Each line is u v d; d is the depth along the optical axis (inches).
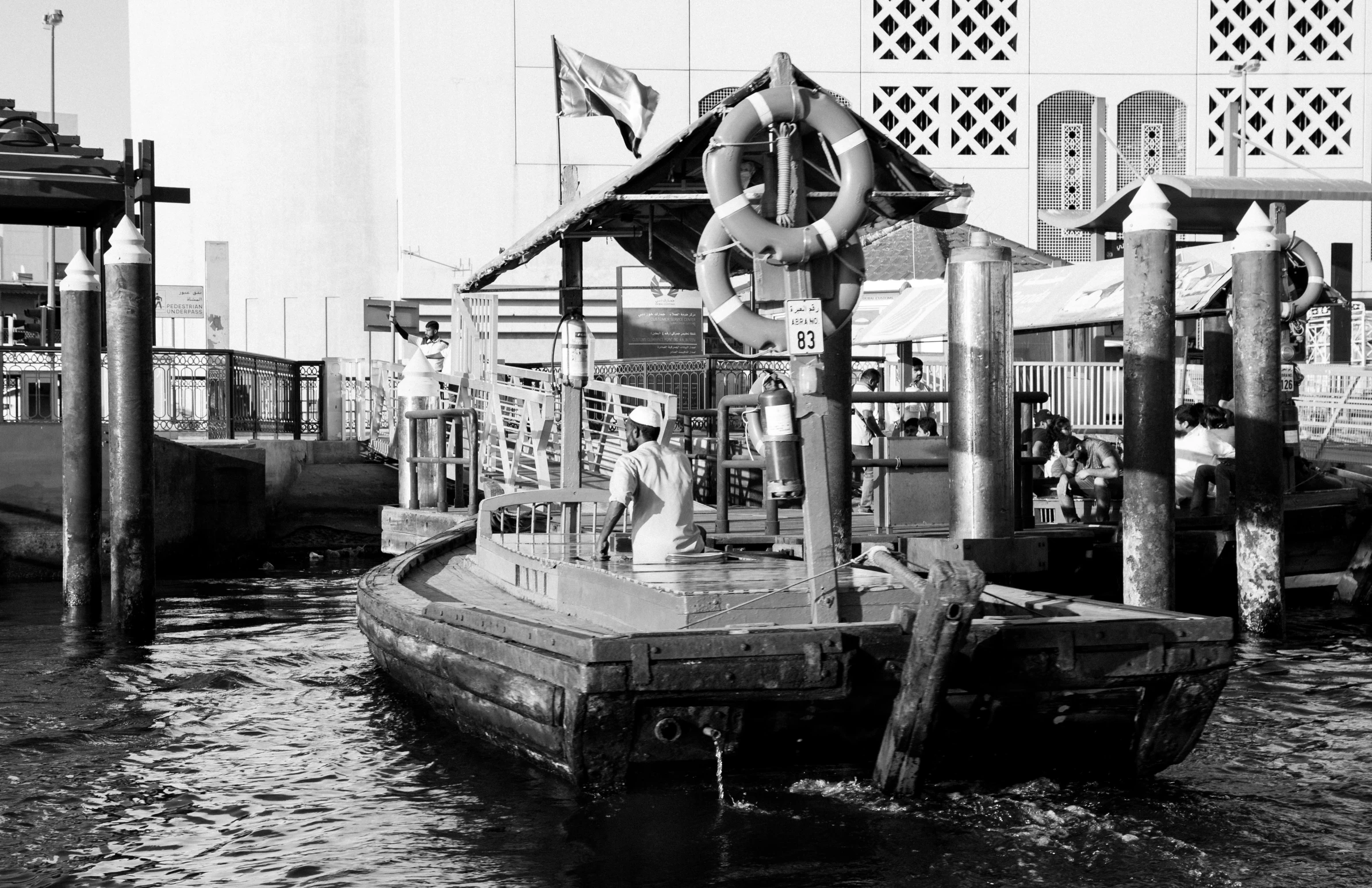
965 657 319.6
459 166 1501.0
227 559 876.0
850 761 340.8
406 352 1519.4
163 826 338.3
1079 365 893.2
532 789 358.3
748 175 453.4
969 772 356.2
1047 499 690.2
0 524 798.5
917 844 313.6
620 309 1105.4
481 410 792.9
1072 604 371.2
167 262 1568.7
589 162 1509.6
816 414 347.3
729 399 516.7
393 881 299.4
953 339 497.7
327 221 1550.2
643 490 402.3
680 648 311.6
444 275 1501.0
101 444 656.4
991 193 1530.5
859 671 318.7
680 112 1509.6
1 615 664.4
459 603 455.2
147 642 585.6
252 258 1551.4
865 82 1519.4
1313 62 1540.4
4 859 316.5
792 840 314.7
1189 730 342.3
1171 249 508.1
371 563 916.6
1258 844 316.2
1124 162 1541.6
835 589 341.1
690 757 325.1
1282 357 663.8
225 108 1557.6
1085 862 304.7
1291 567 644.1
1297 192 852.0
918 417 754.2
